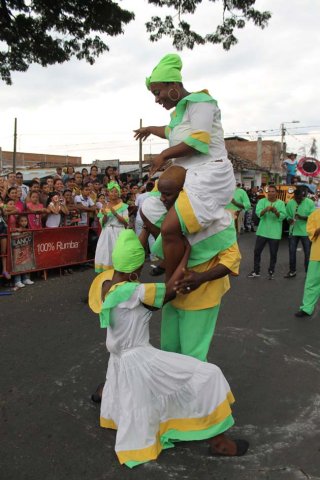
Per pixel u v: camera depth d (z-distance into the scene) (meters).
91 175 12.10
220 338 5.25
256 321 5.93
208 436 2.89
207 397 2.87
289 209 8.94
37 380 4.11
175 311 3.23
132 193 11.61
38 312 6.22
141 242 3.21
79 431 3.28
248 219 17.75
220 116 2.95
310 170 16.91
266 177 39.81
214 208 2.75
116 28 12.35
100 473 2.81
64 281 8.18
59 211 8.52
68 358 4.61
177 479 2.75
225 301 6.95
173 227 2.73
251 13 12.06
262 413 3.56
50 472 2.82
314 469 2.85
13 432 3.28
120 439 2.90
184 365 2.90
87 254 9.52
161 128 3.37
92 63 13.23
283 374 4.29
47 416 3.49
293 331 5.53
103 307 2.83
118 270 2.95
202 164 2.85
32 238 7.93
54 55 12.67
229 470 2.83
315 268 5.91
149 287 2.84
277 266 10.20
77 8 11.84
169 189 2.72
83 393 3.87
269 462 2.92
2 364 4.45
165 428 3.03
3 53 12.78
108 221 6.94
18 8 11.73
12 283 7.86
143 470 2.83
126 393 2.88
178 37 12.52
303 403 3.72
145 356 2.89
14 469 2.86
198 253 2.93
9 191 8.05
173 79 2.87
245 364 4.52
